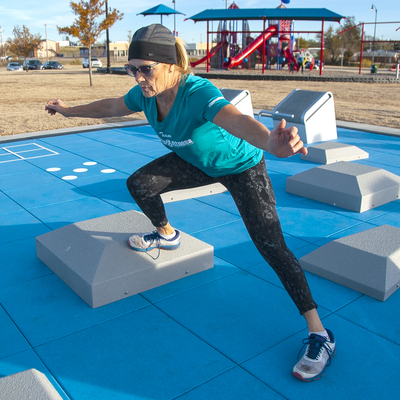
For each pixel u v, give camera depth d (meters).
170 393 2.23
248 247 4.04
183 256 3.41
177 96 2.15
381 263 3.21
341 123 11.12
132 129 10.52
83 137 9.53
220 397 2.21
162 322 2.87
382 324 2.85
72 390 2.25
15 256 3.86
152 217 2.99
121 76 30.86
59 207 5.15
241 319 2.90
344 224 4.61
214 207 5.15
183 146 2.31
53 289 3.29
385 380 2.33
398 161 7.17
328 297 3.19
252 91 20.56
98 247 3.21
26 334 2.73
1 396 1.74
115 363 2.46
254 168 2.36
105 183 6.13
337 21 30.22
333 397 2.21
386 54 59.66
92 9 21.81
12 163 7.29
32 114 13.42
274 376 2.36
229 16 30.78
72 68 47.81
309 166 7.16
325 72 36.41
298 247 4.03
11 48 52.84
